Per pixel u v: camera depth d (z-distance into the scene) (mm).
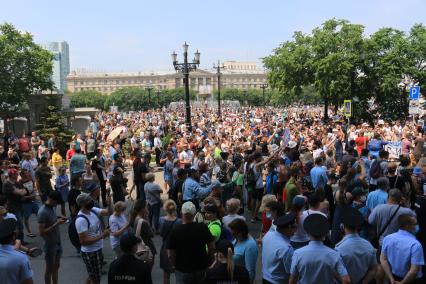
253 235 12422
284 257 6051
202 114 70938
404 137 22984
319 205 7828
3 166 14461
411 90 26312
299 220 7539
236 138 25906
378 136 19438
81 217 7910
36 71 55031
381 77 49812
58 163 21094
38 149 24875
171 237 6883
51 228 8297
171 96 167375
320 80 50844
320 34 52375
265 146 20094
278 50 59812
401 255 6082
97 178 14266
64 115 39750
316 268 5410
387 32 52188
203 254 6844
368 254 5945
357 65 49875
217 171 15180
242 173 14438
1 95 51750
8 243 5922
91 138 24266
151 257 8008
